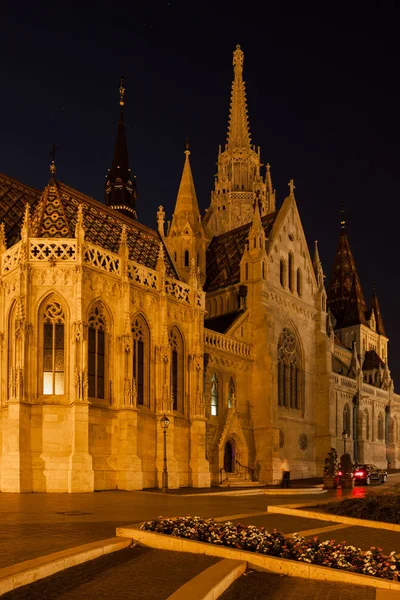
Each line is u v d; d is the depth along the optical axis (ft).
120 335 143.02
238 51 403.13
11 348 138.21
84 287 136.36
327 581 46.29
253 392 201.05
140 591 40.45
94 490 130.00
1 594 39.14
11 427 125.90
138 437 145.89
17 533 61.46
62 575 44.57
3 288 140.87
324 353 234.58
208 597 39.14
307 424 226.17
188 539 53.98
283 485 177.27
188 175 234.99
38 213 151.33
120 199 314.76
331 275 396.57
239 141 392.27
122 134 322.96
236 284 214.28
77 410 128.77
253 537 54.08
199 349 166.30
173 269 189.16
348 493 152.76
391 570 46.55
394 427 331.98
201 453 160.97
